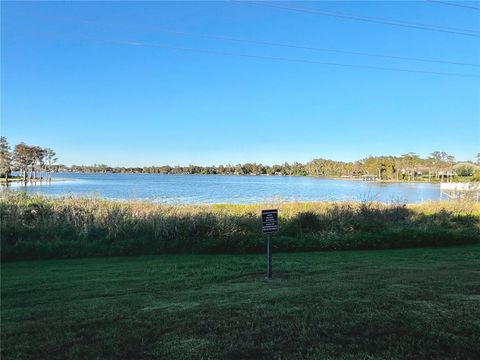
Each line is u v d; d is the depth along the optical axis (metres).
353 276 7.80
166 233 11.73
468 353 3.99
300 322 4.83
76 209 12.89
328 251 12.08
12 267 9.16
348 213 14.98
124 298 6.29
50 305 5.95
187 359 3.91
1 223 11.03
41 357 4.05
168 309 5.55
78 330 4.77
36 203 13.16
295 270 8.68
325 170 172.62
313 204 19.30
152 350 4.13
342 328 4.62
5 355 4.10
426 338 4.33
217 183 89.56
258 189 61.75
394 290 6.37
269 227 7.90
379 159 152.75
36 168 114.19
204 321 4.95
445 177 134.00
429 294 6.07
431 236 13.44
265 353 4.01
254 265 9.32
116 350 4.16
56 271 8.66
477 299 5.77
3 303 6.08
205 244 11.42
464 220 16.53
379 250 12.37
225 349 4.11
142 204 14.31
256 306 5.55
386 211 16.03
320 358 3.88
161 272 8.52
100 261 10.01
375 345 4.17
